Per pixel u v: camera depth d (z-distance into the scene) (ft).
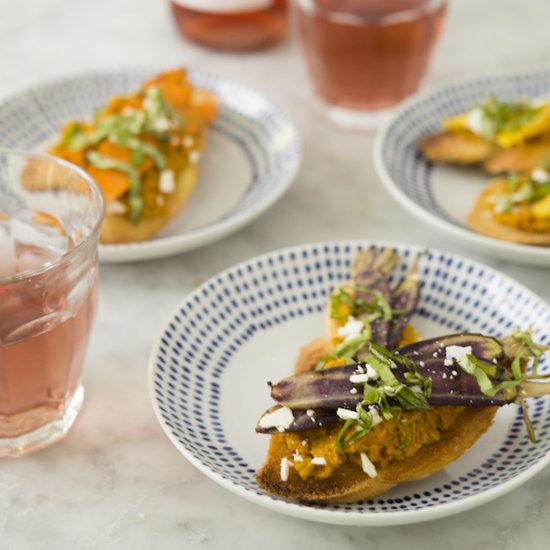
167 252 1.92
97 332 1.87
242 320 1.81
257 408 1.69
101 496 1.62
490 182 2.15
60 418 1.68
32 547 1.56
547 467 1.65
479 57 2.63
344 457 1.54
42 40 2.70
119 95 2.35
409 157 2.19
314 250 1.88
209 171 2.18
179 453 1.68
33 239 1.74
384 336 1.73
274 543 1.57
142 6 2.88
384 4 2.25
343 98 2.35
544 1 2.89
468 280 1.84
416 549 1.56
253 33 2.61
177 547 1.56
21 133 2.26
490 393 1.57
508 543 1.57
